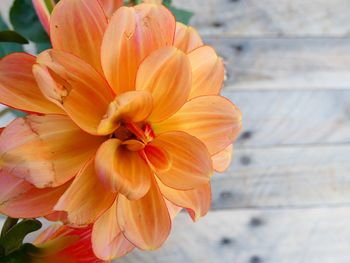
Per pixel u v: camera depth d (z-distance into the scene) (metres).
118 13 0.31
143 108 0.33
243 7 0.75
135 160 0.34
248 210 0.77
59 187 0.33
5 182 0.32
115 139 0.33
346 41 0.79
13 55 0.31
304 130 0.78
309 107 0.78
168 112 0.34
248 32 0.76
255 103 0.77
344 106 0.79
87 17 0.32
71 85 0.31
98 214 0.32
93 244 0.34
